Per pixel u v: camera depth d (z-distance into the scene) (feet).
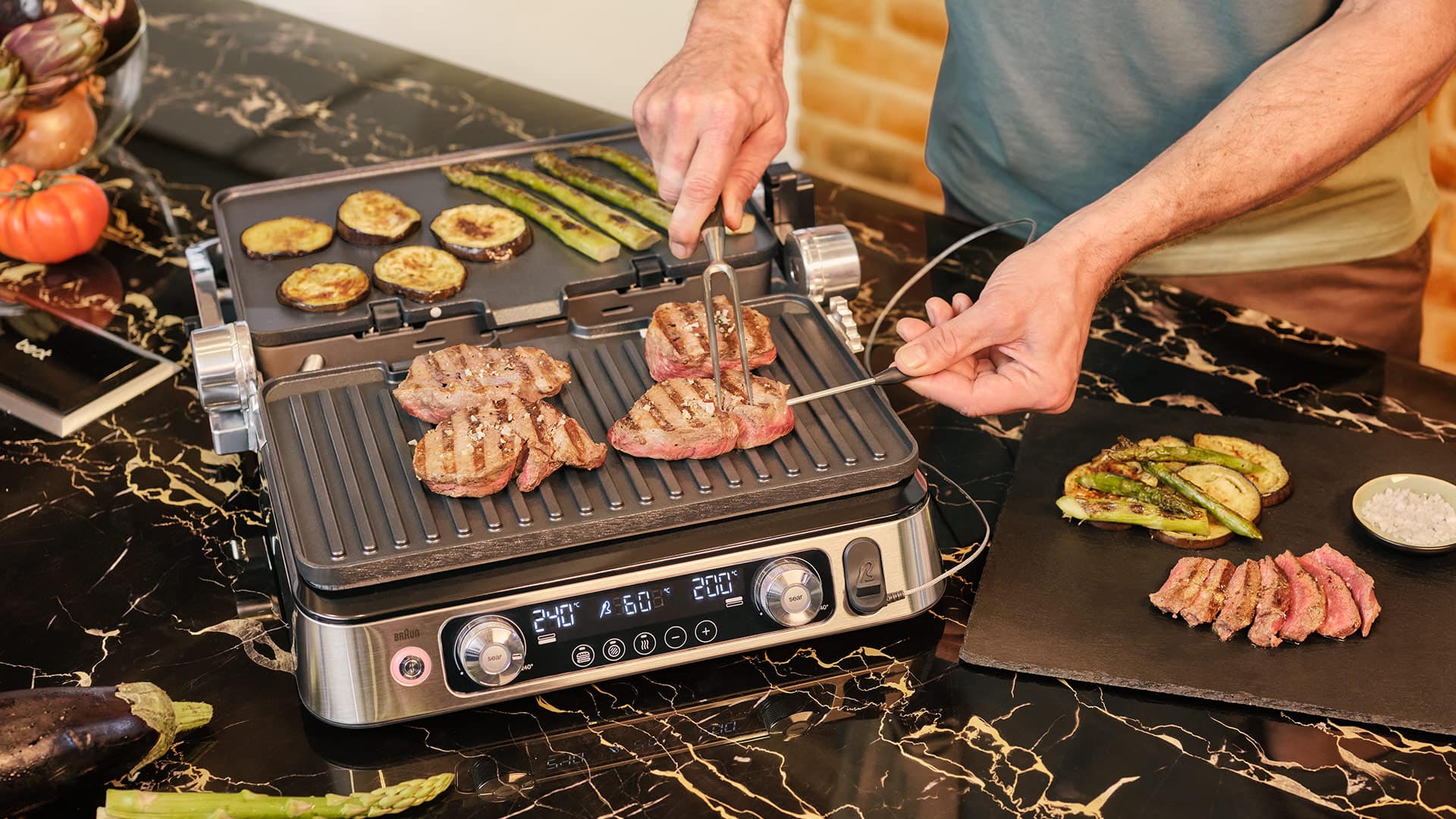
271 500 5.36
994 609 5.41
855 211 8.59
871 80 9.71
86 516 6.07
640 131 5.72
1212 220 5.71
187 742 4.96
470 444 5.04
